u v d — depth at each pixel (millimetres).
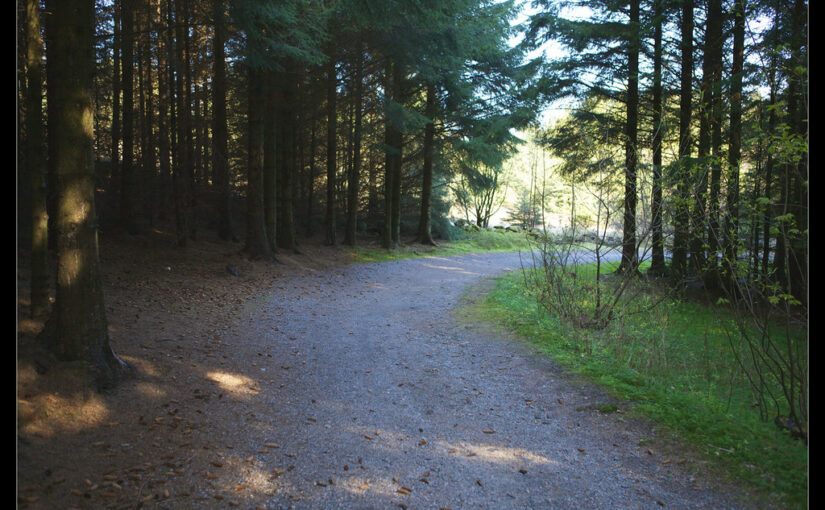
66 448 3730
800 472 3531
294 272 14453
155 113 17344
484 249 27203
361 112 18906
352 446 4312
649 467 3885
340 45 15922
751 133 9305
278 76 14945
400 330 8805
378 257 20109
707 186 6699
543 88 15156
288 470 3844
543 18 14258
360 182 27391
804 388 4094
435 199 29500
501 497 3543
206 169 18766
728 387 6148
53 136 4730
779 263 8844
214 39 14836
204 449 4059
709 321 9781
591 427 4672
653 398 5078
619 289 9125
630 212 8758
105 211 14328
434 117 22141
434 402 5449
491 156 21594
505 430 4703
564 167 15609
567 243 9641
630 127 14266
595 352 7012
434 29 14664
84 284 4840
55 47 4633
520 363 6730
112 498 3266
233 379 5746
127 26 11828
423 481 3750
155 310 8289
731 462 3785
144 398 4816
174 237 15227
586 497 3527
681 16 13000
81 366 4664
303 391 5629
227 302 9891
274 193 15672
